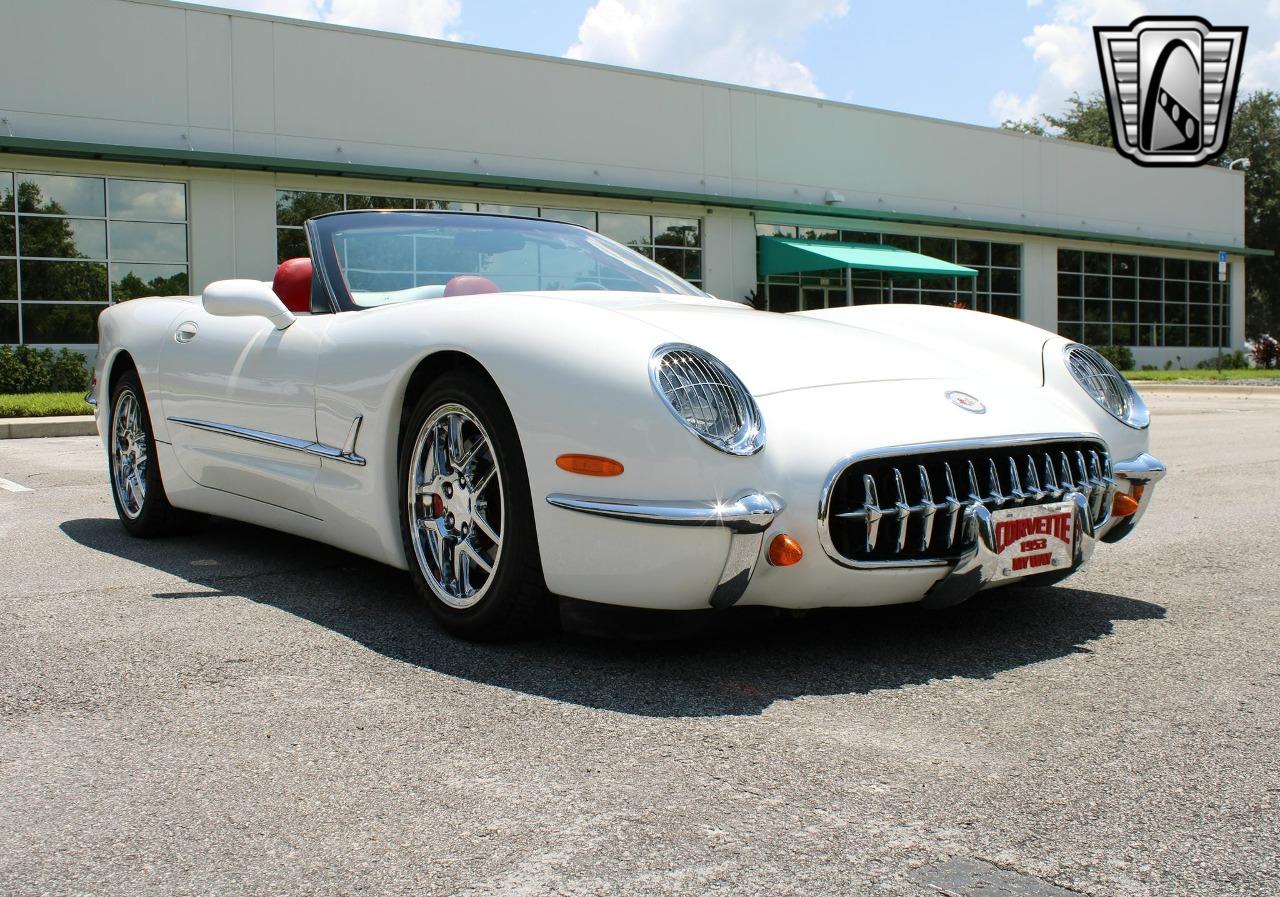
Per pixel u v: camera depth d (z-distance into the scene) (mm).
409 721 1912
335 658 2285
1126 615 2703
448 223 3266
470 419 2354
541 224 3441
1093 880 1350
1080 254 27250
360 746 1795
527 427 2195
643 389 2086
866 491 2137
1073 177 26859
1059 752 1781
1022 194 25766
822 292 22062
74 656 2295
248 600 2797
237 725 1892
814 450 2137
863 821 1516
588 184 18250
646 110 19391
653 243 19625
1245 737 1854
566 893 1313
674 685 2119
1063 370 2768
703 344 2375
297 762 1727
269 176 15359
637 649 2363
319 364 2777
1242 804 1578
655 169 19578
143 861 1399
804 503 2104
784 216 21359
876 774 1685
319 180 15844
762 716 1945
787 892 1315
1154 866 1389
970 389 2457
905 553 2211
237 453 3121
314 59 15781
